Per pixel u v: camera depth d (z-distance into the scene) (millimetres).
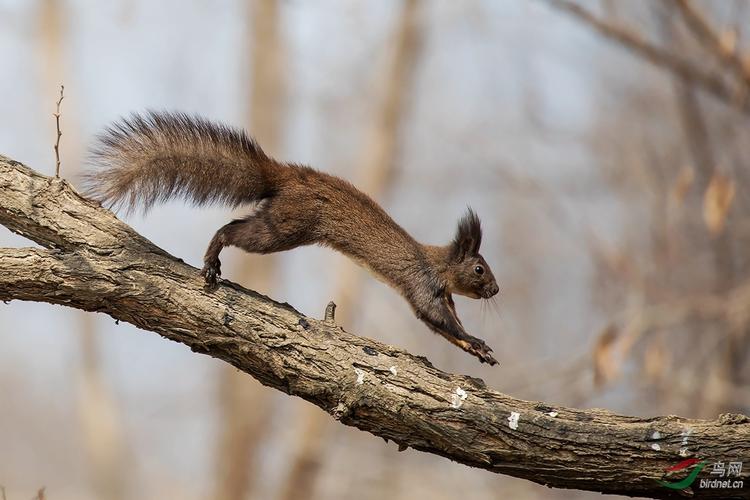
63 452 28438
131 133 8438
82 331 23688
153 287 7277
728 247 17844
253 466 21062
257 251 9070
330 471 18766
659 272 17797
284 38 22156
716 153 19109
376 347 7203
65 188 7645
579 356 15344
